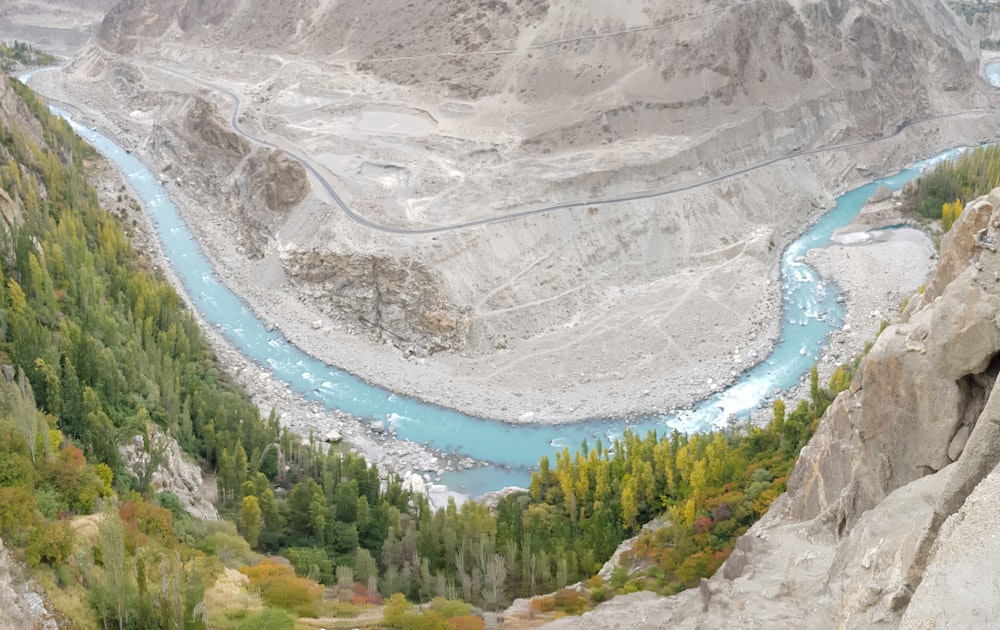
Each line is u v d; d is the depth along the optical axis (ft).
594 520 271.69
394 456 357.41
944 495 113.60
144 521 212.84
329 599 221.87
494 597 236.22
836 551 156.35
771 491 241.76
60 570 170.40
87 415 241.76
